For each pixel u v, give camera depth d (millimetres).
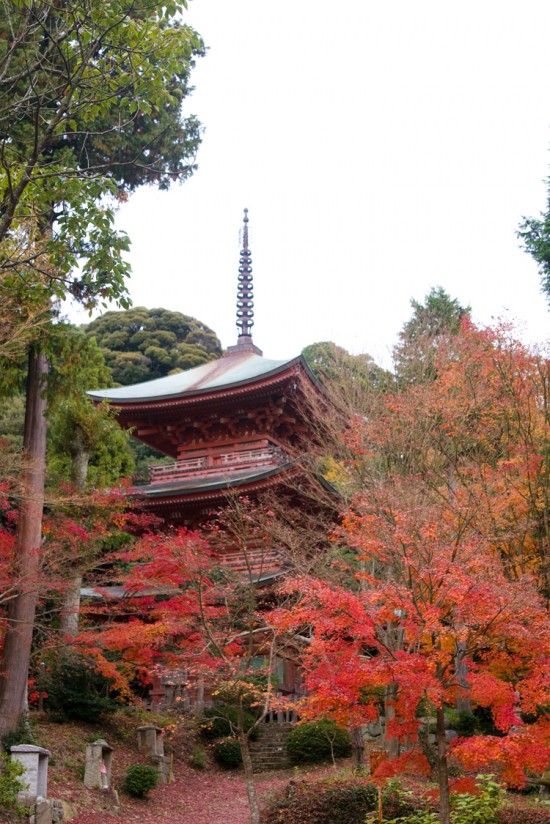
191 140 27906
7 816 14523
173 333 58438
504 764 11656
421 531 13109
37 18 11086
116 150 25812
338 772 20328
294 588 13633
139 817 17625
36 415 20188
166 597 25250
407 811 15328
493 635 12234
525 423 20125
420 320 31547
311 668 15031
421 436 21578
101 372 34750
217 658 18656
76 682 21375
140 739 21156
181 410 32688
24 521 18891
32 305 14781
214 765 23109
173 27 11969
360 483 22109
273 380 30672
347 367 27781
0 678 18375
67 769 18016
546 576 17422
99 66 12016
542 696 11680
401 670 11281
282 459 31641
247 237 39375
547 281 25828
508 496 18219
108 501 21109
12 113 11930
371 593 12430
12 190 11148
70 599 20703
